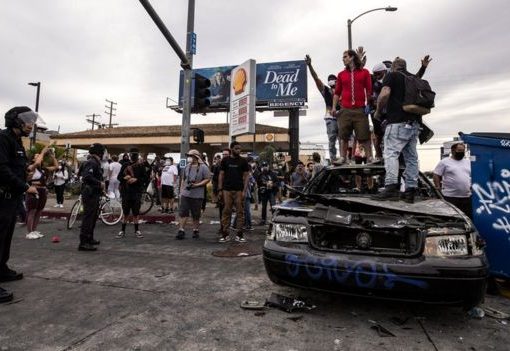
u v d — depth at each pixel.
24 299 3.52
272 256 3.17
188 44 10.17
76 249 6.05
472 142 3.94
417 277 2.67
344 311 3.23
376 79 6.23
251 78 11.04
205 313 3.17
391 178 3.96
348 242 3.25
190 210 7.35
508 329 2.88
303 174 9.89
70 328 2.85
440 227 2.87
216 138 27.72
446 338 2.71
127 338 2.68
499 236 3.76
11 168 3.86
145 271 4.59
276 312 3.20
